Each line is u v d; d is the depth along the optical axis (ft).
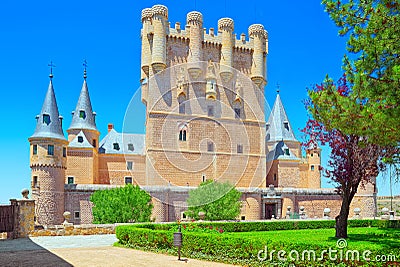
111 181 192.75
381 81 37.40
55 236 74.28
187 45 177.58
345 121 38.50
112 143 198.39
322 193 182.09
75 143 182.70
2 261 44.39
